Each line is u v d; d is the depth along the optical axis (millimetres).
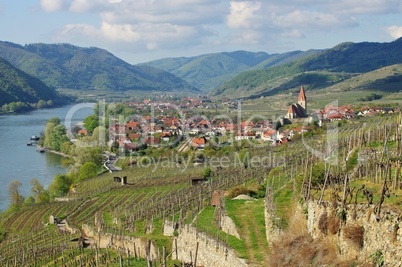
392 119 158875
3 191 194250
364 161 66375
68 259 100250
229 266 60062
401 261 38469
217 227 70375
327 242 47750
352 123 192375
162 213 110750
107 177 198625
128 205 138250
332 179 59500
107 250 96438
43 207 166000
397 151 68750
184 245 75812
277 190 83250
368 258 41719
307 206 55062
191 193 127562
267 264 54688
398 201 43156
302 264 48656
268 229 63625
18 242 128125
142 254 87875
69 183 197500
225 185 127625
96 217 129250
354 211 44781
